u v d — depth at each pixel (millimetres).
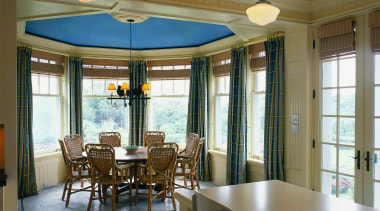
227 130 5160
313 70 3896
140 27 4871
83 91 6141
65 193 4836
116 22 4617
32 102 4922
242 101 4918
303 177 3918
